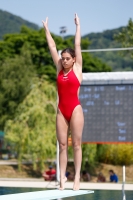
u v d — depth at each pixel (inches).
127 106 1228.5
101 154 1972.2
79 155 490.6
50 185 1318.9
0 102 2276.1
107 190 1250.6
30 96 1988.2
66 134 492.1
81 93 1248.2
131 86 1224.8
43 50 3120.1
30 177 1939.0
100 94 1240.2
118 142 1235.2
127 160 2054.6
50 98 2026.3
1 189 1232.2
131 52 2470.5
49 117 1942.7
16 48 3213.6
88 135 1249.4
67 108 483.8
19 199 419.2
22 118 1913.1
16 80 2252.7
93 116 1245.7
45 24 513.0
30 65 2396.7
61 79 485.7
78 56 489.4
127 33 2475.4
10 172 1968.5
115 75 1228.5
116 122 1235.2
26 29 3535.9
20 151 1903.3
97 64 3361.2
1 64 2348.7
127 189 1283.2
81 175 1801.2
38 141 1870.1
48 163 2202.3
